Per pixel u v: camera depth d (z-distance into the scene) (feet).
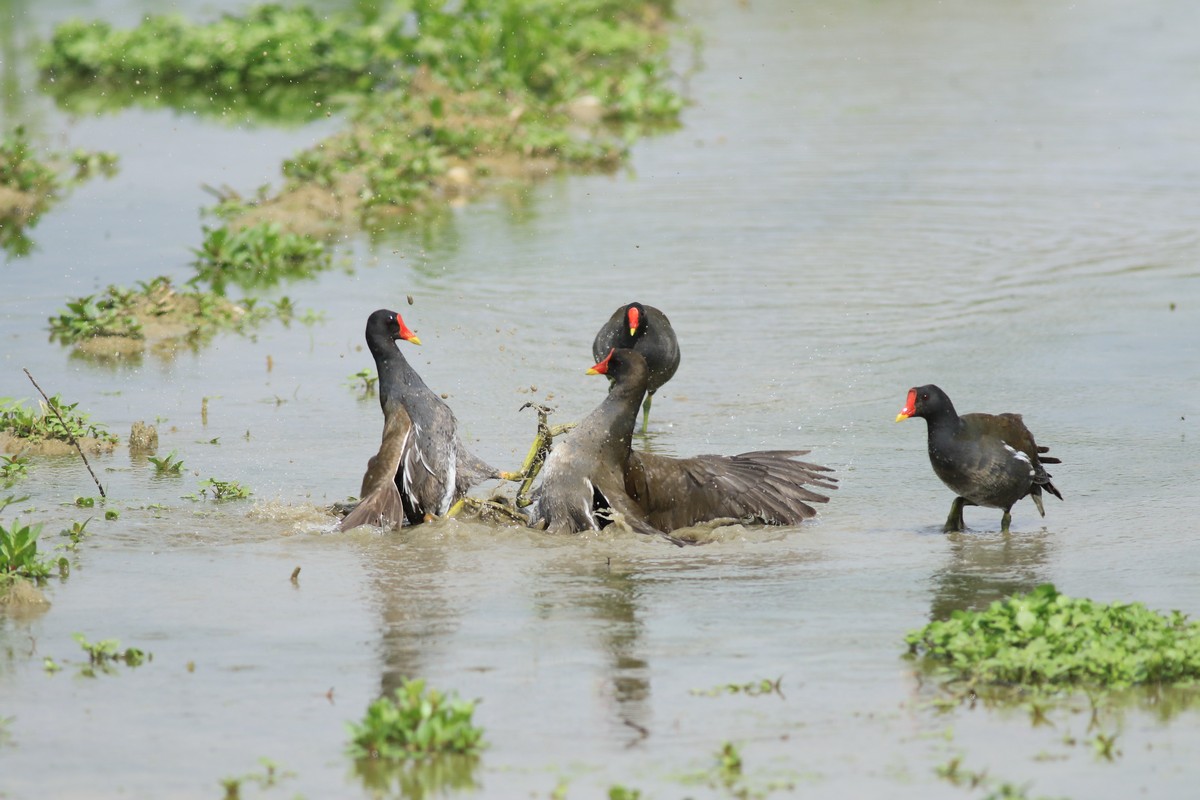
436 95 102.22
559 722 27.45
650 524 40.11
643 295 65.77
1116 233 75.56
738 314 62.85
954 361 55.88
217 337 60.59
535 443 41.65
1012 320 61.11
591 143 96.84
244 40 124.47
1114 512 40.42
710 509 40.47
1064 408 50.01
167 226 78.89
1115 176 88.43
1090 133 100.68
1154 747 26.27
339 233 78.48
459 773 25.41
